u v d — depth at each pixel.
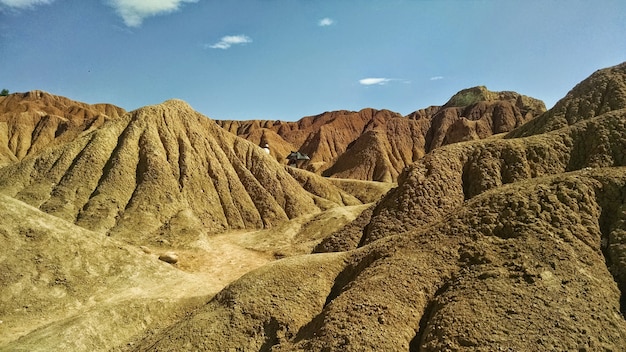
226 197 62.41
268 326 19.56
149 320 25.31
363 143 130.00
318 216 55.19
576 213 19.62
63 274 28.47
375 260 21.86
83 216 48.22
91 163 55.81
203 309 22.11
